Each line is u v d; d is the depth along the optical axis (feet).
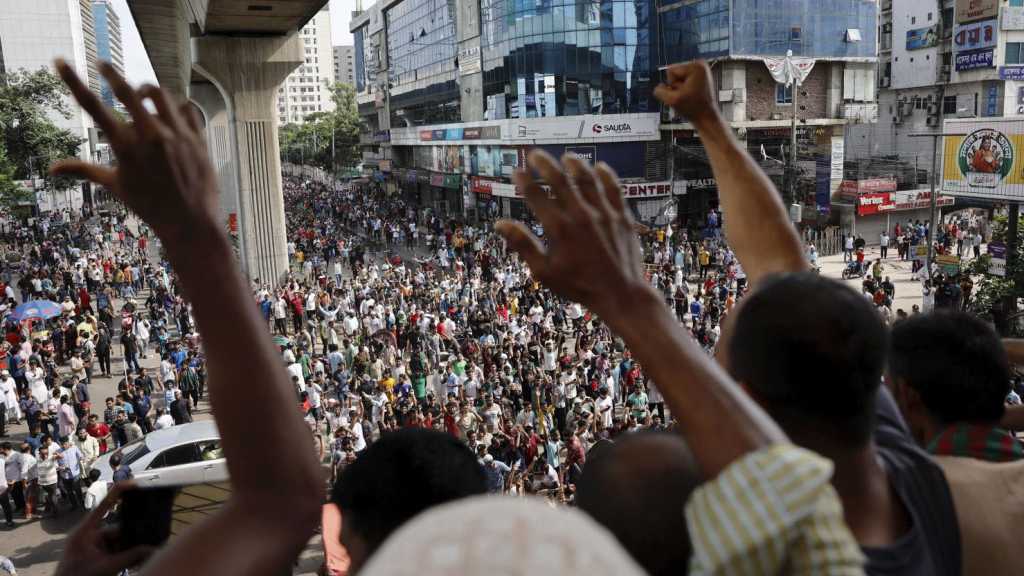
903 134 176.45
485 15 167.63
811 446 4.17
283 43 105.91
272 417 3.21
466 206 188.34
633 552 4.01
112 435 56.59
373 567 2.21
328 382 69.26
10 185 171.01
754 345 4.20
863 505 4.24
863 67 144.56
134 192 3.05
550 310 88.74
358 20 273.95
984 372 6.38
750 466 3.08
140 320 84.99
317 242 143.74
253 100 106.73
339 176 302.25
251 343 3.23
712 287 95.50
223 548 3.01
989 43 151.64
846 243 124.26
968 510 5.37
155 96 3.17
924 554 4.26
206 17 90.43
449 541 2.12
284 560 3.12
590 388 59.16
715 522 3.03
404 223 170.40
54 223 193.88
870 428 4.26
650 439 4.37
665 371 3.46
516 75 156.66
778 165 143.54
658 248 121.49
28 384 69.77
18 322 81.00
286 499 3.18
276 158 109.29
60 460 49.11
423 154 221.87
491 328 77.66
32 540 46.44
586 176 3.73
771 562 2.93
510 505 2.30
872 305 4.34
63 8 303.89
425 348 76.74
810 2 136.87
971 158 90.53
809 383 4.03
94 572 4.25
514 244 3.69
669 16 146.30
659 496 4.04
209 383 3.20
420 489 4.59
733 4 132.87
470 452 5.22
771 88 140.36
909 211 146.10
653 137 151.23
